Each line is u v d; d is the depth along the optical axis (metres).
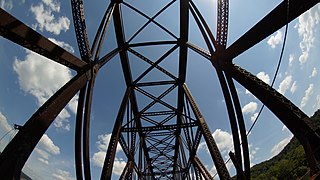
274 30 7.68
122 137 21.14
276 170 52.84
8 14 6.74
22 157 7.50
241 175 9.79
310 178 6.05
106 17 15.22
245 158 10.15
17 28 7.10
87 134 12.55
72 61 10.34
